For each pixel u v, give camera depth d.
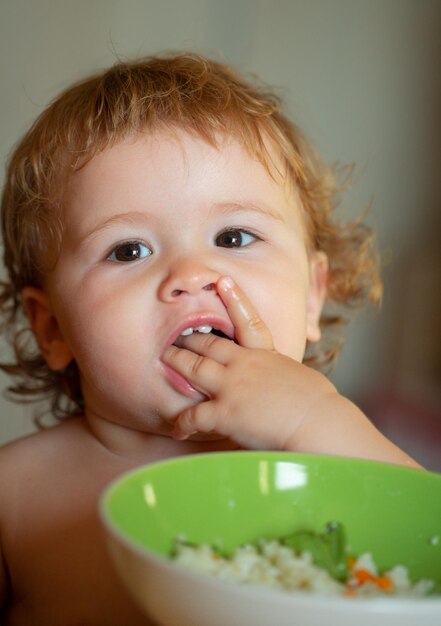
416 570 0.59
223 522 0.60
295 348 1.03
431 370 2.33
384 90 2.45
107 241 1.00
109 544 0.49
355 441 0.76
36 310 1.22
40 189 1.13
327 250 1.51
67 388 1.46
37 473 1.04
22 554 0.99
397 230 2.47
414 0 2.44
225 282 0.93
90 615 0.94
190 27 2.19
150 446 1.02
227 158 1.04
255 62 2.29
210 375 0.86
